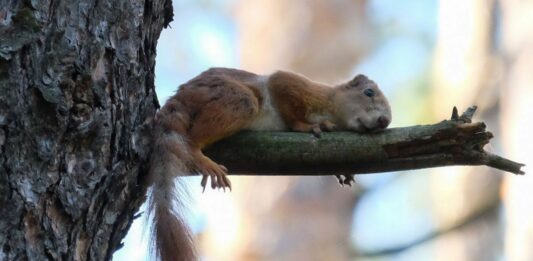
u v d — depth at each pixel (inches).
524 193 748.0
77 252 291.7
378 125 414.9
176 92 402.6
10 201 270.1
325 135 351.3
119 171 306.8
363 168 350.0
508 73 777.6
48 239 279.0
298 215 741.9
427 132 340.2
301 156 350.3
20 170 273.4
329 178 764.0
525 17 781.3
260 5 809.5
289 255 725.3
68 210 284.5
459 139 339.0
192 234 350.3
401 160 346.0
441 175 887.7
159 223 344.2
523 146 749.3
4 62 273.1
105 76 299.7
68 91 283.9
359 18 848.3
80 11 295.3
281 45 796.0
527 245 741.3
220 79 403.9
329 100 446.9
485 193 847.7
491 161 340.8
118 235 320.2
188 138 375.9
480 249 836.6
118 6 308.3
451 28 853.8
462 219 855.1
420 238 880.9
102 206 302.8
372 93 461.4
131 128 316.2
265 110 431.5
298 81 441.4
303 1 810.2
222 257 727.1
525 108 753.6
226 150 366.3
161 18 344.5
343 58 809.5
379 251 875.4
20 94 275.0
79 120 285.1
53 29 287.3
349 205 770.8
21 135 274.2
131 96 315.6
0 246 266.7
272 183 743.1
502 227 830.5
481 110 799.7
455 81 829.8
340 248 756.0
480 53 819.4
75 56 286.8
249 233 730.2
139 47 320.2
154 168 344.5
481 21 825.5
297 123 435.5
